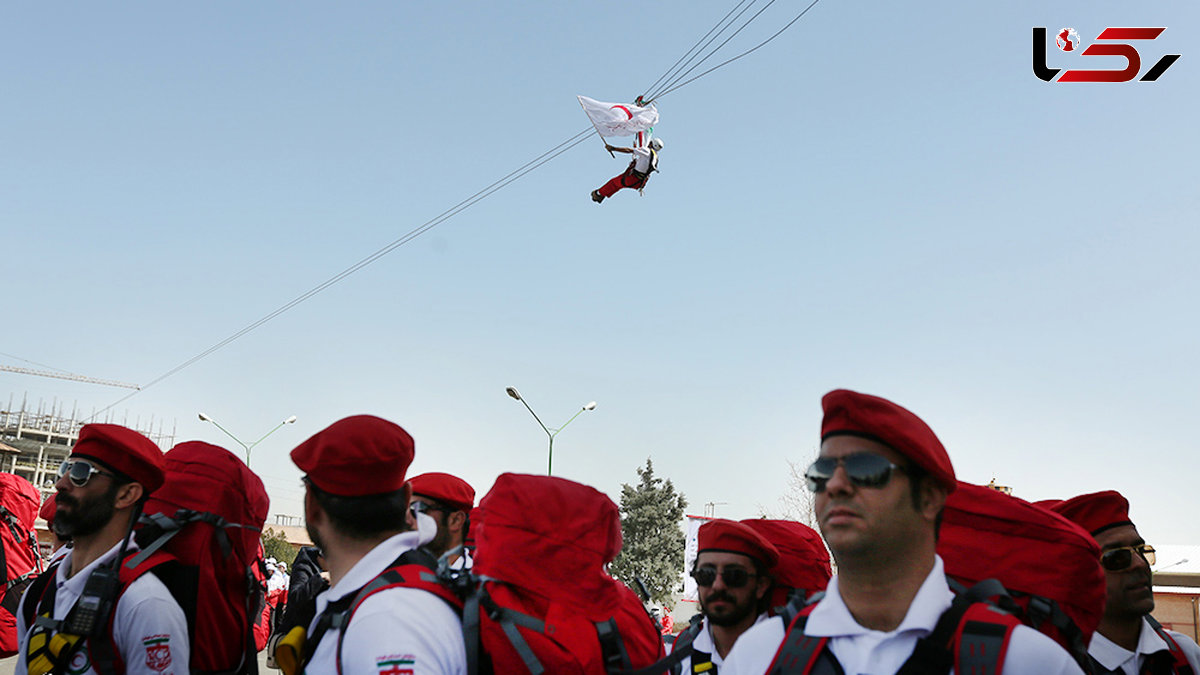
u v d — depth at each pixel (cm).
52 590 310
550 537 248
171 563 307
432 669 212
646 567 5781
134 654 290
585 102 1084
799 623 183
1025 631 161
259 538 343
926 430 176
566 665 230
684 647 261
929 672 162
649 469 6209
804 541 388
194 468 327
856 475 173
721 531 376
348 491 244
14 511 647
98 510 308
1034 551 231
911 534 173
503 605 235
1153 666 324
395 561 240
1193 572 3253
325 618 231
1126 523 323
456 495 404
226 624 320
